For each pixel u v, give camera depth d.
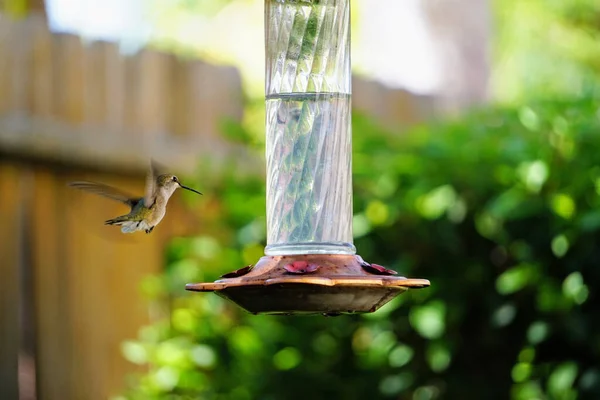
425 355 11.65
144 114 12.40
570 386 10.82
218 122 13.13
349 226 7.56
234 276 7.06
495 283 11.38
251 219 12.38
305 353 11.97
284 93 7.56
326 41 7.61
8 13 11.84
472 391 11.48
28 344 11.30
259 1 22.81
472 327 11.54
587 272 10.77
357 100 15.33
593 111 11.19
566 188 10.77
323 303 6.75
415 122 16.20
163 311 12.39
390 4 19.86
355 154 12.32
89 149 11.69
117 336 11.98
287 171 7.50
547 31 25.50
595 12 25.38
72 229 11.65
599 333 10.74
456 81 18.86
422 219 11.55
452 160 11.69
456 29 18.94
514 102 13.70
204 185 12.72
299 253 7.20
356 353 11.91
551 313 10.92
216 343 12.05
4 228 11.12
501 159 11.44
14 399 11.08
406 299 11.52
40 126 11.28
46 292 11.41
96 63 11.95
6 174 11.15
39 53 11.45
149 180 9.20
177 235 12.65
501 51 25.55
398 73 19.36
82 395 11.63
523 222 11.15
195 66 12.98
